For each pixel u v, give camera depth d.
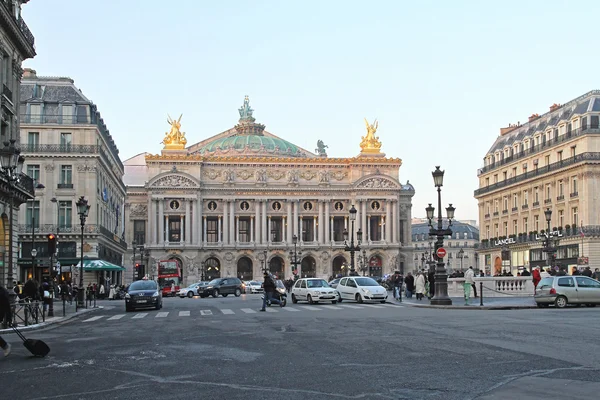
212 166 132.62
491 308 38.88
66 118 78.75
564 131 82.94
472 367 15.29
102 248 83.06
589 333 22.03
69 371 15.92
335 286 55.88
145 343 21.45
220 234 131.88
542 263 83.88
